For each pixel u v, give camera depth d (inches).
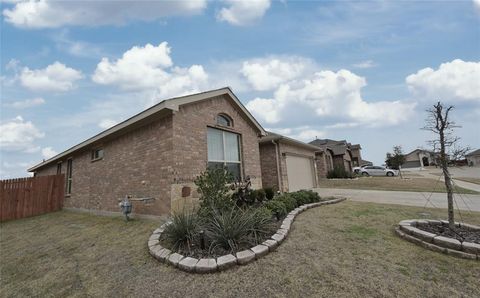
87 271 154.9
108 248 194.2
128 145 328.2
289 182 532.1
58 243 225.0
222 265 137.2
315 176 658.8
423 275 123.4
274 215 234.7
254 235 174.7
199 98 300.4
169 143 268.1
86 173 422.3
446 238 152.0
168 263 150.4
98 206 378.3
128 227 253.3
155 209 275.3
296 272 131.7
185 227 172.2
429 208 285.9
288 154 543.8
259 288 118.7
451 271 126.1
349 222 225.1
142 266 153.3
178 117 276.1
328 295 109.8
